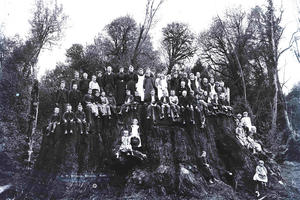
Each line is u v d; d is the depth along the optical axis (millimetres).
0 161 17891
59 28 30422
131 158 14875
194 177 15016
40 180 14648
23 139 20938
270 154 20391
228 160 17422
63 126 15484
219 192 14914
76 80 17500
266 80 32031
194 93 18594
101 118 16484
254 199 15352
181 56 38562
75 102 16484
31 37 28031
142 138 16281
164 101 17141
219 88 20109
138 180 14289
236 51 34844
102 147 15789
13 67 24703
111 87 17531
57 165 14734
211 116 18844
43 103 25953
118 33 34031
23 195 13852
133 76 17953
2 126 21172
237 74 34281
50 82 29000
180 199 13789
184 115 17297
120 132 16188
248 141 19234
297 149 26172
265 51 32719
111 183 14695
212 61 37719
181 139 16375
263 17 32750
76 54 31375
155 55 34844
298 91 31453
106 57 31594
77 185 14383
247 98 32625
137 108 17031
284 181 18266
